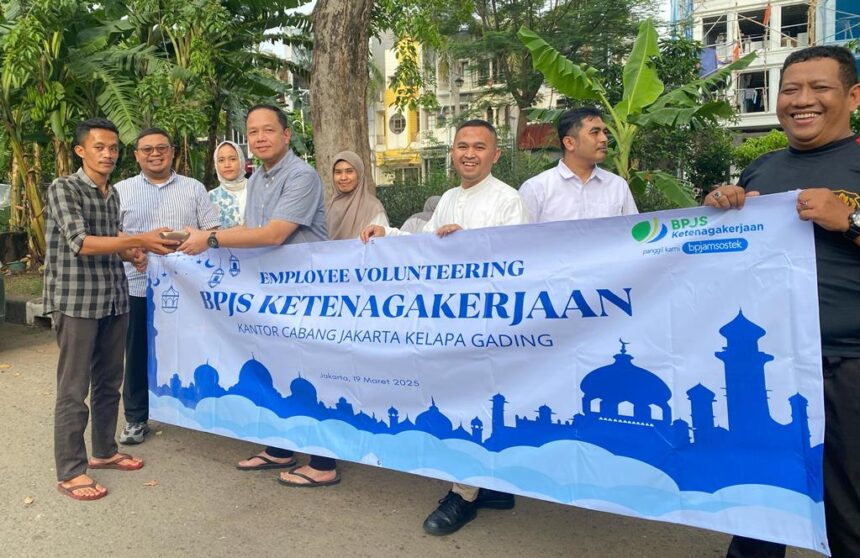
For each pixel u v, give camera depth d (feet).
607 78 48.52
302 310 11.33
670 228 8.04
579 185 11.51
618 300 8.41
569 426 8.79
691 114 25.43
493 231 9.33
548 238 8.93
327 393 11.07
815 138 7.18
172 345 13.10
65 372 11.03
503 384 9.32
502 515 10.50
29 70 27.48
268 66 41.04
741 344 7.54
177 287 12.98
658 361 8.11
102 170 11.08
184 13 29.37
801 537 7.16
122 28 31.96
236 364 12.21
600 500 8.55
